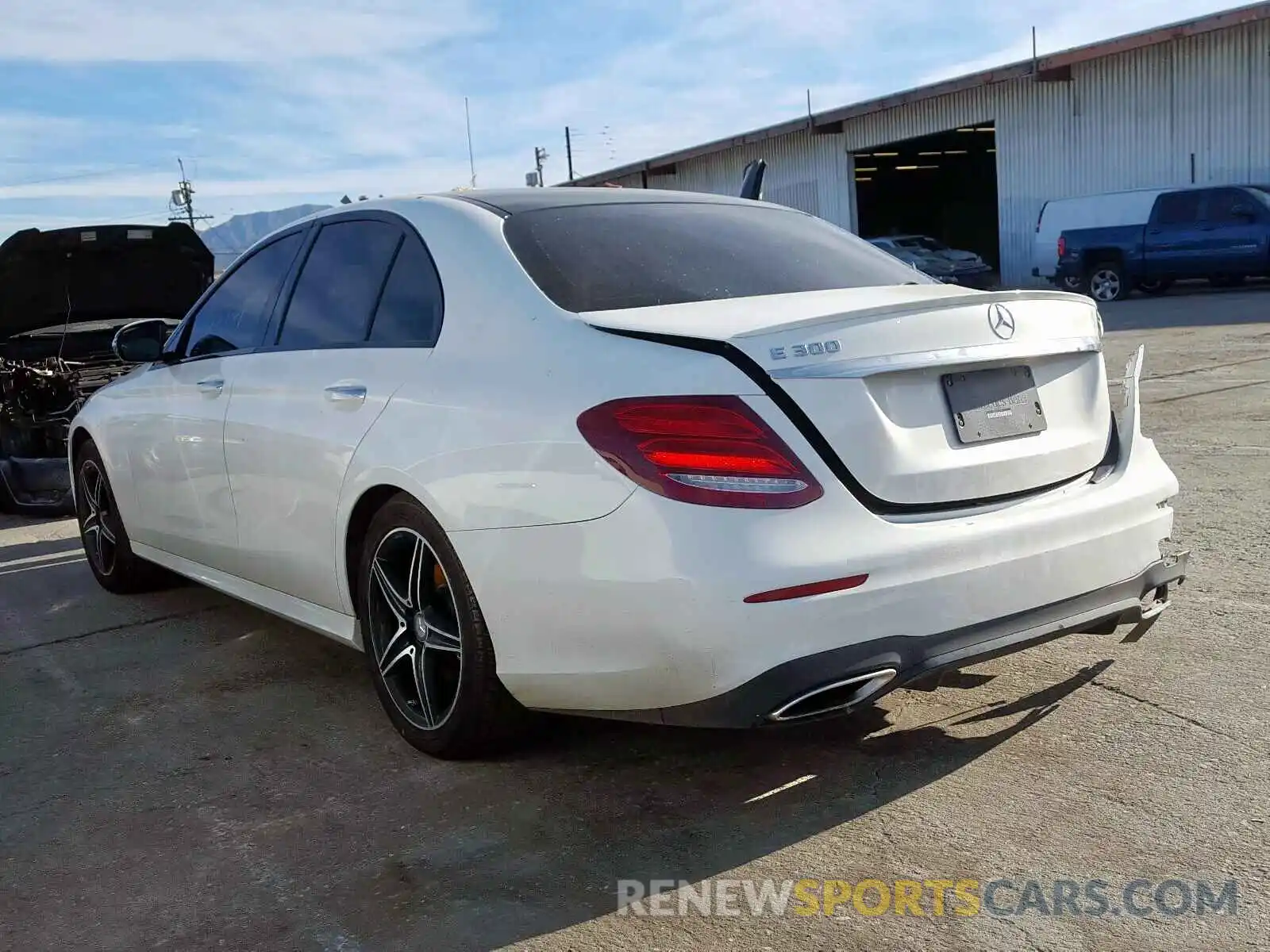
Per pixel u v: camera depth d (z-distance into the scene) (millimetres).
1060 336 3082
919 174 40062
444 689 3264
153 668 4320
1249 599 4223
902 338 2742
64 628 4930
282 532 3777
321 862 2773
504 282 3135
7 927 2561
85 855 2875
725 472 2559
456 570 3020
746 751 3238
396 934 2459
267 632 4703
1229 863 2547
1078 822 2754
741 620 2518
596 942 2389
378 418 3262
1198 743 3111
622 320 2855
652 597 2584
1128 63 24609
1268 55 22422
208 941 2469
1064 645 3908
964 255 25203
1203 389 9164
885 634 2623
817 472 2602
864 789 2984
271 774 3297
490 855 2762
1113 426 3285
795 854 2693
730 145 35000
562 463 2721
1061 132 26172
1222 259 19531
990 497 2861
